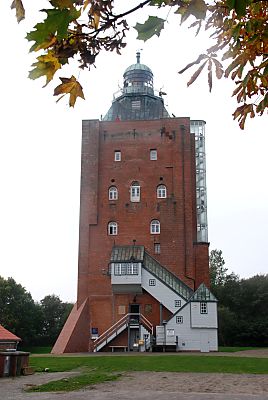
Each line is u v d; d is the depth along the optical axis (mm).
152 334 52344
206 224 70062
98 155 61562
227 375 26859
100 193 60375
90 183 60500
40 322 94750
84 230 59062
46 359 39094
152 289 53969
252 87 3807
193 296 51906
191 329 51125
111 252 57969
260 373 27781
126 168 61000
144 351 51594
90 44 3199
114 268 54688
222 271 103500
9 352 28375
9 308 86938
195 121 73875
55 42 2953
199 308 51406
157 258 57688
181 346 50812
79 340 53062
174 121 61844
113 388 21938
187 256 57281
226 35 3479
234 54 3533
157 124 62000
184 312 51594
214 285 94000
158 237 58281
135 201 59750
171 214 58938
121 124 62406
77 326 53062
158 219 58969
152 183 60250
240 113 4066
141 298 55375
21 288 90438
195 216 60875
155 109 69188
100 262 57781
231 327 81438
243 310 86750
